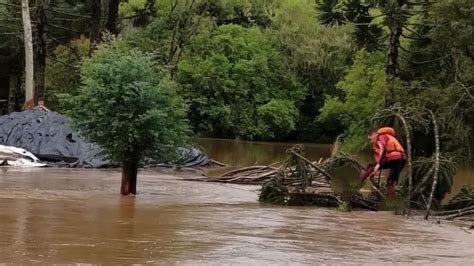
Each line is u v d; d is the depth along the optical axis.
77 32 47.88
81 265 6.56
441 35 25.58
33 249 7.28
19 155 22.86
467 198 13.72
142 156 13.64
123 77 13.22
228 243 8.14
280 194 13.54
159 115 13.05
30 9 38.22
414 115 15.38
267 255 7.46
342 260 7.39
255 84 54.00
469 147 23.78
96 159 22.83
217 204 12.77
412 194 13.16
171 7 43.47
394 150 13.47
